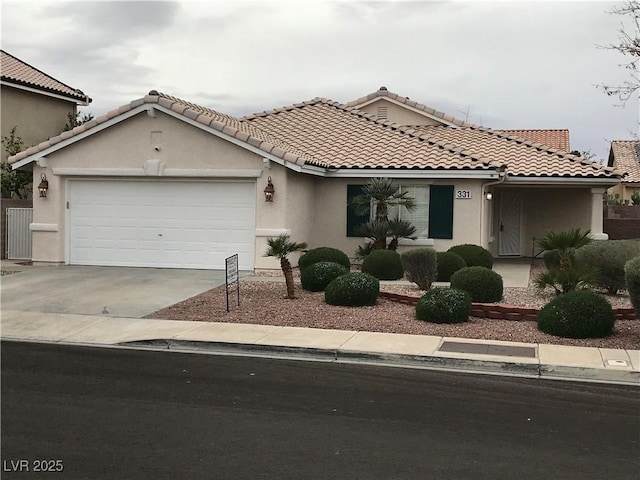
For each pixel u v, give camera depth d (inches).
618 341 430.0
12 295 582.9
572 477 229.1
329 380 355.6
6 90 995.3
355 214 818.8
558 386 351.9
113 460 237.9
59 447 250.8
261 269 730.2
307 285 607.5
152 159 742.5
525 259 942.4
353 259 828.6
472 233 797.2
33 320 494.3
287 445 255.8
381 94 1095.6
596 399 327.3
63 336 454.0
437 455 247.8
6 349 420.5
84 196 769.6
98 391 328.8
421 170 791.7
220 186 741.9
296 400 317.4
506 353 399.9
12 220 831.7
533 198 965.8
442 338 436.8
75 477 222.2
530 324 476.7
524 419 293.1
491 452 251.8
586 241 592.7
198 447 252.2
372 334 446.9
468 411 303.9
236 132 717.3
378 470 232.4
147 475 224.5
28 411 295.6
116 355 409.1
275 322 482.0
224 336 440.5
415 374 372.2
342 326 469.7
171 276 690.8
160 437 263.0
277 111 1008.9
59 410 297.4
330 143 885.2
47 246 771.4
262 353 417.7
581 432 276.5
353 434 269.7
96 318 499.5
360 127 933.2
